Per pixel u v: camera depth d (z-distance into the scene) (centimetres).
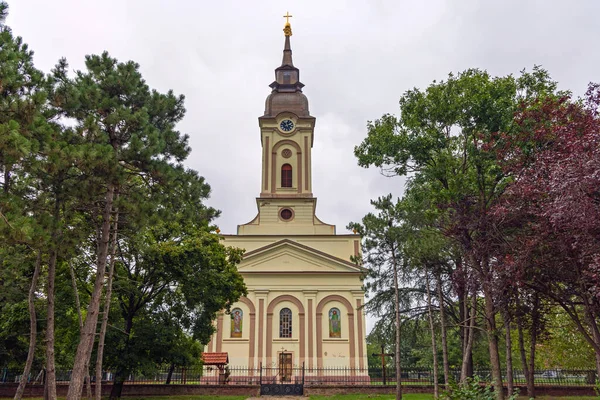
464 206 1822
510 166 1638
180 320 2580
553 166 1296
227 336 3984
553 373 3394
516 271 1484
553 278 1466
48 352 1512
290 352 3950
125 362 2408
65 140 1428
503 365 3412
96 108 1523
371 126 2214
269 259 4191
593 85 1349
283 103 4759
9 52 1193
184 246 2477
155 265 2450
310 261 4188
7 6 1171
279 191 4516
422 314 2689
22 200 1291
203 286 2494
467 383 1409
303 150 4603
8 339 2464
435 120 1989
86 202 1474
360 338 3975
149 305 2645
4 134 1039
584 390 2652
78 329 2433
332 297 4097
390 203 2455
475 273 1808
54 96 1484
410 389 2889
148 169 1528
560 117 1517
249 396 2859
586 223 1147
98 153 1328
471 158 1892
